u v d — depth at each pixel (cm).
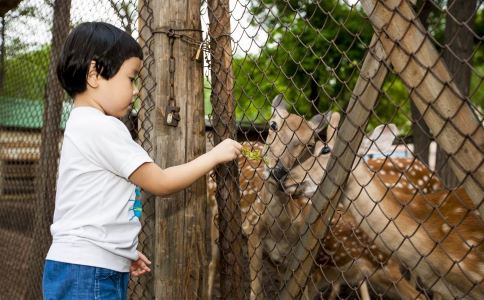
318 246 210
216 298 446
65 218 186
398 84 1016
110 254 185
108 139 182
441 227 270
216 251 448
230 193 229
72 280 180
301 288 217
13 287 426
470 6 595
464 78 593
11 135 487
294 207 358
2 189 488
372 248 367
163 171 186
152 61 250
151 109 255
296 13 180
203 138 236
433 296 364
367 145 303
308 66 774
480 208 152
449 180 489
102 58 186
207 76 230
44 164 384
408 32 153
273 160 307
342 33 779
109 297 186
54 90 381
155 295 244
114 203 185
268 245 391
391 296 427
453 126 147
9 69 487
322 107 714
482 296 252
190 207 237
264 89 573
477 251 251
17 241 450
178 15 228
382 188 268
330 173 198
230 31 223
